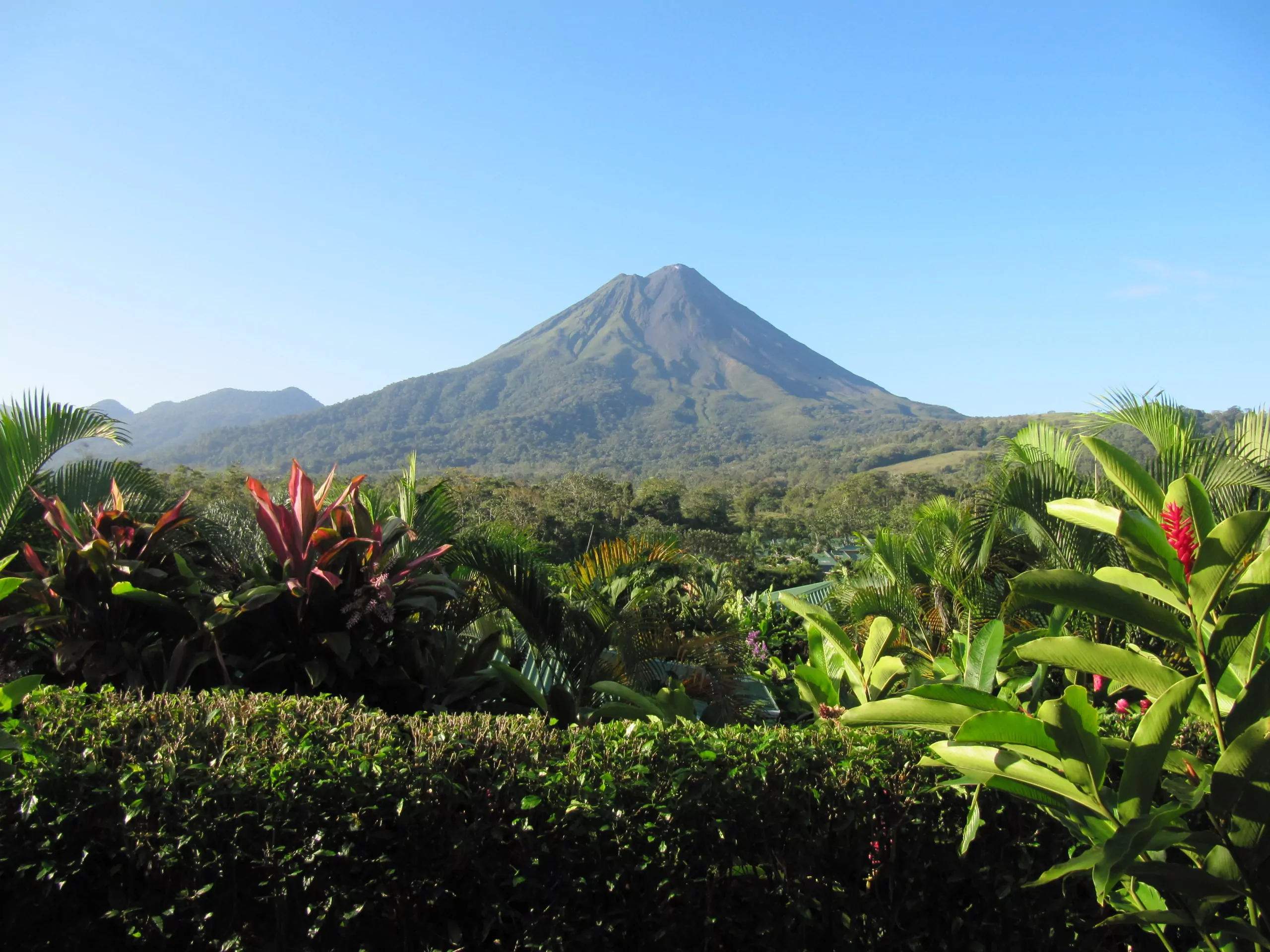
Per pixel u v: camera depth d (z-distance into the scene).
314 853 2.38
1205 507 2.10
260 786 2.45
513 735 2.69
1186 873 1.99
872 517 71.62
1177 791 2.17
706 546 39.22
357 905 2.38
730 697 5.68
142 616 4.46
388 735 2.68
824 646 3.82
